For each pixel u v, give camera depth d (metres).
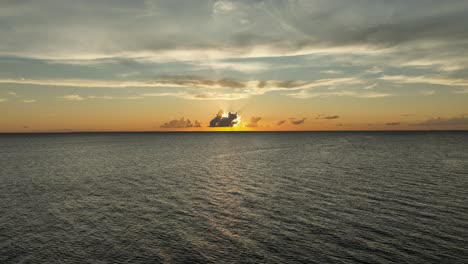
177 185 51.47
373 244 25.66
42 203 39.31
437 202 38.06
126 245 26.12
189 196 43.25
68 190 47.34
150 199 41.53
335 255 23.83
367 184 49.94
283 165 77.06
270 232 28.81
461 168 66.38
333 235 27.77
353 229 29.14
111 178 58.59
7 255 24.16
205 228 30.06
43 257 23.88
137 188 48.97
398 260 22.80
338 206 37.06
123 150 135.38
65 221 32.28
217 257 23.83
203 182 54.22
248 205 38.22
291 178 57.28
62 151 129.00
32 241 26.91
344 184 50.38
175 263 22.89
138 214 34.72
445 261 22.52
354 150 120.69
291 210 35.75
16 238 27.58
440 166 69.75
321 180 54.59
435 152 106.12
